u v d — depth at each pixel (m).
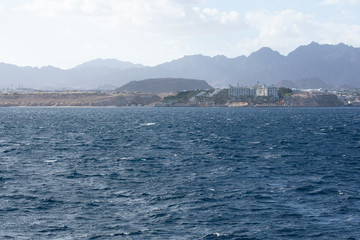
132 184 49.12
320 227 34.06
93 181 50.81
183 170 58.47
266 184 49.28
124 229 33.47
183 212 37.91
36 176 53.84
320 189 46.62
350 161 67.31
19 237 31.61
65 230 33.19
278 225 34.56
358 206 39.78
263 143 94.62
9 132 129.12
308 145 90.69
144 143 94.75
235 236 32.16
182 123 178.75
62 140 102.44
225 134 119.81
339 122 188.00
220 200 41.94
